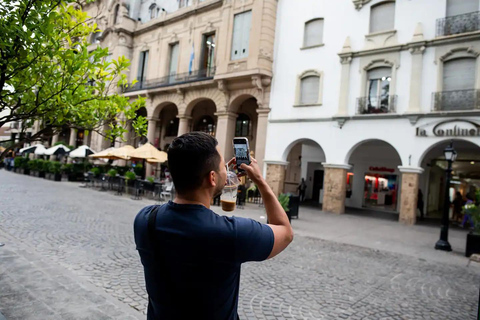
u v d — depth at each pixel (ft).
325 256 24.94
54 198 44.60
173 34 85.35
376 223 47.21
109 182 62.54
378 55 52.85
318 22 60.90
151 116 86.79
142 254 4.22
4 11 8.63
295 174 85.40
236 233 3.84
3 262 16.22
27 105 9.71
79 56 9.45
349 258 24.94
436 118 46.65
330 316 14.10
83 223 29.48
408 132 48.98
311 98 60.44
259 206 56.13
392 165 67.26
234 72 67.00
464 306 16.30
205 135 4.48
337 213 55.21
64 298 12.72
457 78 46.14
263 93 65.51
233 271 3.96
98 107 10.73
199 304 3.83
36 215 31.27
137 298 14.19
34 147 92.94
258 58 63.77
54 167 76.13
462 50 45.50
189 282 3.81
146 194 60.29
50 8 9.45
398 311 15.16
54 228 26.43
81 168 80.18
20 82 9.21
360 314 14.52
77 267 17.62
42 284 13.89
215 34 75.77
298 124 60.85
